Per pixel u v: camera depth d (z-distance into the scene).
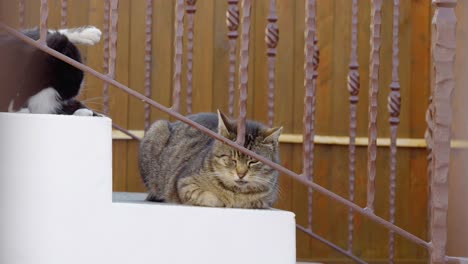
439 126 4.04
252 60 7.58
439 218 4.04
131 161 7.45
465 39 4.41
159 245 3.98
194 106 7.57
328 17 7.68
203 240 4.01
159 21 7.54
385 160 7.64
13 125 3.88
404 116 7.73
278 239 4.04
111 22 4.07
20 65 4.98
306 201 7.57
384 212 7.64
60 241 3.91
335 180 7.62
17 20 4.83
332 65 7.67
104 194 3.94
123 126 7.46
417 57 7.75
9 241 3.90
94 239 3.94
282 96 7.61
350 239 6.10
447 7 4.04
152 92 7.52
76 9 7.33
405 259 7.65
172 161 5.15
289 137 7.53
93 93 7.39
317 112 7.64
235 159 4.69
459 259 4.01
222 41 7.59
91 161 3.92
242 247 4.03
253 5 7.57
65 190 3.91
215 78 7.57
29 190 3.89
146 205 3.97
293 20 7.64
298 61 7.64
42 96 5.16
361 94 7.64
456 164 4.42
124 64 7.50
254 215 4.03
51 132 3.90
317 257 7.57
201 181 4.72
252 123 4.97
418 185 7.67
